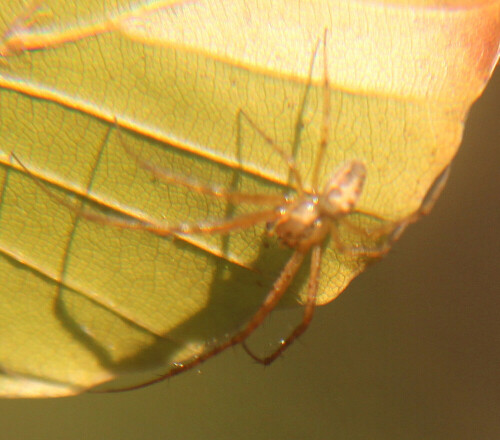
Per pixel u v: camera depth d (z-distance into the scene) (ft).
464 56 0.39
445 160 0.40
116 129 0.40
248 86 0.40
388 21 0.39
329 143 0.40
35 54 0.39
